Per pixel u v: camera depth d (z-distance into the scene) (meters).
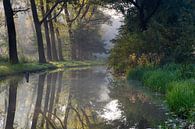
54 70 36.12
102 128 9.73
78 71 34.88
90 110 12.59
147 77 20.12
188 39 25.31
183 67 18.81
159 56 25.11
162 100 14.49
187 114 10.82
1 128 9.78
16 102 14.24
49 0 43.59
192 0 28.52
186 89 12.53
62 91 17.91
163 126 9.62
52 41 56.59
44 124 10.31
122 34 30.17
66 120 10.86
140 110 12.40
